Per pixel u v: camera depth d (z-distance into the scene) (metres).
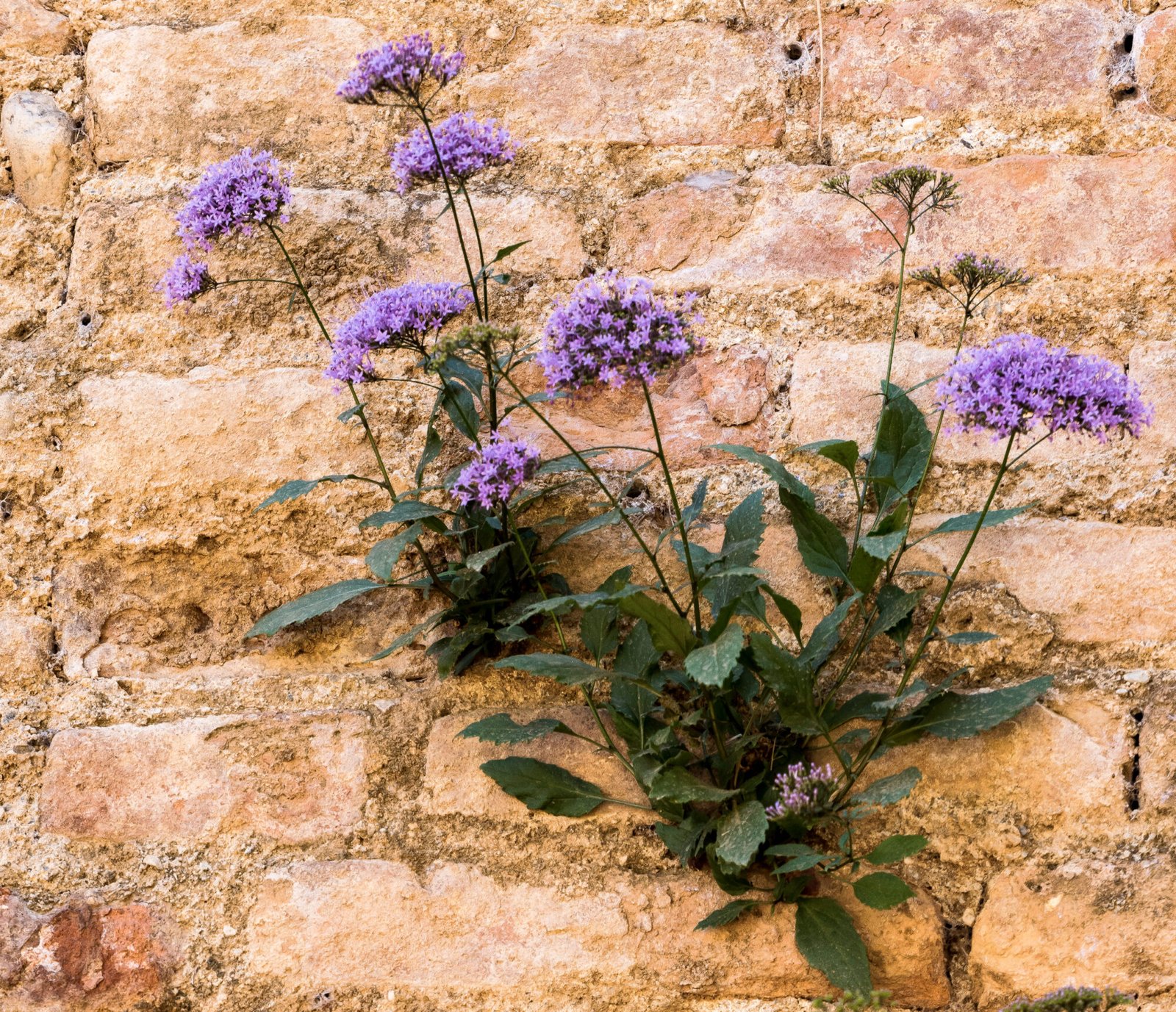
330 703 1.38
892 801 1.27
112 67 1.45
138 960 1.33
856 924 1.32
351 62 1.45
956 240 1.41
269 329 1.42
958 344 1.40
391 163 1.41
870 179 1.43
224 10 1.46
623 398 1.41
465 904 1.33
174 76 1.45
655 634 1.31
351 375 1.34
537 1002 1.32
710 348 1.41
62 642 1.39
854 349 1.41
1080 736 1.34
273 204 1.35
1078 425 1.26
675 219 1.43
